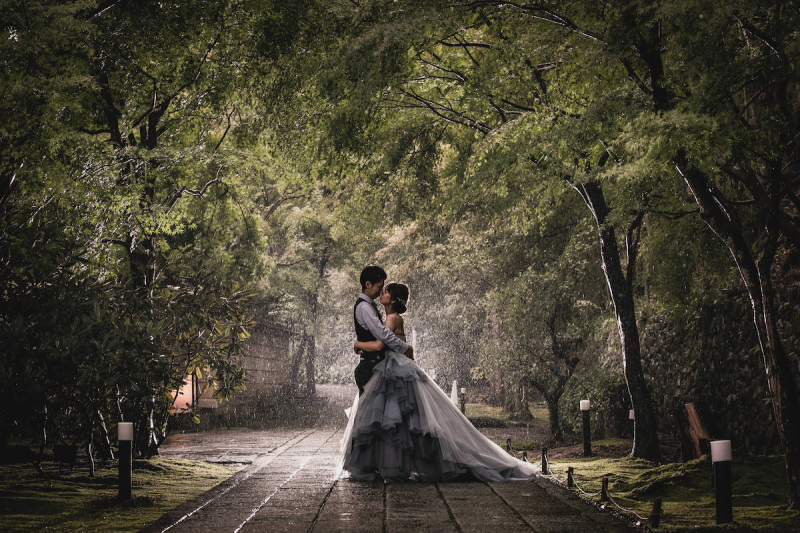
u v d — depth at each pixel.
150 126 12.42
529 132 9.35
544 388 15.43
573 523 5.06
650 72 6.86
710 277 12.70
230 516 5.38
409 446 7.28
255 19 11.82
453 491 6.56
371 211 17.62
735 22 6.91
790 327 10.38
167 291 10.38
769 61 6.48
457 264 19.08
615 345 18.38
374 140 11.56
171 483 8.45
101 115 12.11
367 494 6.41
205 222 16.78
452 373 30.80
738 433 11.66
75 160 9.94
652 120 5.96
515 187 14.06
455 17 7.50
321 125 11.67
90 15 9.69
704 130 5.82
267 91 12.52
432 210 16.58
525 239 18.20
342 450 7.84
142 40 10.81
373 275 7.98
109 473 9.16
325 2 7.95
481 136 13.77
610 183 7.80
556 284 15.60
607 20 7.07
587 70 8.08
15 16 7.16
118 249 12.30
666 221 12.73
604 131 7.11
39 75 7.54
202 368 10.88
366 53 7.45
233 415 23.92
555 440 15.05
